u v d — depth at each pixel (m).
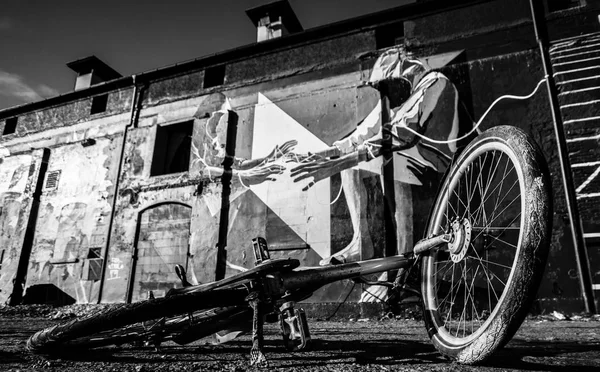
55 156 11.59
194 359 1.47
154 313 1.30
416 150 7.54
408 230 7.10
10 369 1.24
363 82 8.45
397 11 8.47
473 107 7.39
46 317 7.68
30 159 11.73
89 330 1.32
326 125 8.46
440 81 7.73
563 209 6.36
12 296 10.18
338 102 8.52
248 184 8.74
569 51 7.09
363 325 4.80
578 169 6.42
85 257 9.95
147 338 1.57
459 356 1.23
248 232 8.35
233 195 8.81
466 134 7.29
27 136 12.27
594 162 6.36
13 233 10.95
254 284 1.40
